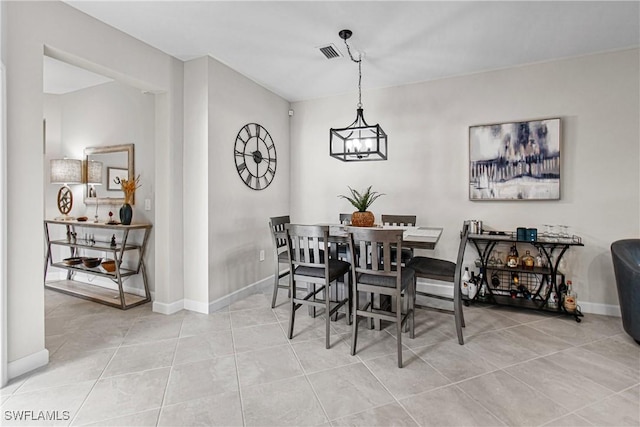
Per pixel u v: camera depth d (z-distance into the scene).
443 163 3.72
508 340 2.54
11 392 1.85
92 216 4.06
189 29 2.63
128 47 2.70
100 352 2.35
